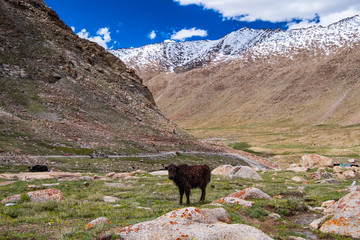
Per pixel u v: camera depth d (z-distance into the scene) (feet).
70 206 51.37
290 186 88.12
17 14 381.81
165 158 259.19
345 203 45.37
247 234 30.19
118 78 440.45
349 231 38.06
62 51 384.06
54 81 318.04
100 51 476.54
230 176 109.70
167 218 32.63
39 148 193.77
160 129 359.25
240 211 43.91
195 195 67.41
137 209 47.52
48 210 49.19
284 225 41.45
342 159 306.96
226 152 364.58
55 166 162.61
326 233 38.91
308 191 77.51
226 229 30.73
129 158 230.07
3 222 39.70
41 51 350.43
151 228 31.01
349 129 577.02
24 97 267.39
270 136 628.28
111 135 278.05
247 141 589.73
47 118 253.85
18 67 301.43
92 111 310.45
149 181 97.81
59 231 36.22
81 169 168.55
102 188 78.07
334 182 103.40
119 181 97.14
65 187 77.97
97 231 33.83
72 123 264.72
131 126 326.85
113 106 348.18
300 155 375.04
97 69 418.72
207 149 348.38
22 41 342.03
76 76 352.90
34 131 218.59
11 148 176.45
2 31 331.36
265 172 148.56
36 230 37.11
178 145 326.65
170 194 68.80
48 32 401.29
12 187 76.13
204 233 29.84
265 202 53.31
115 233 31.45
